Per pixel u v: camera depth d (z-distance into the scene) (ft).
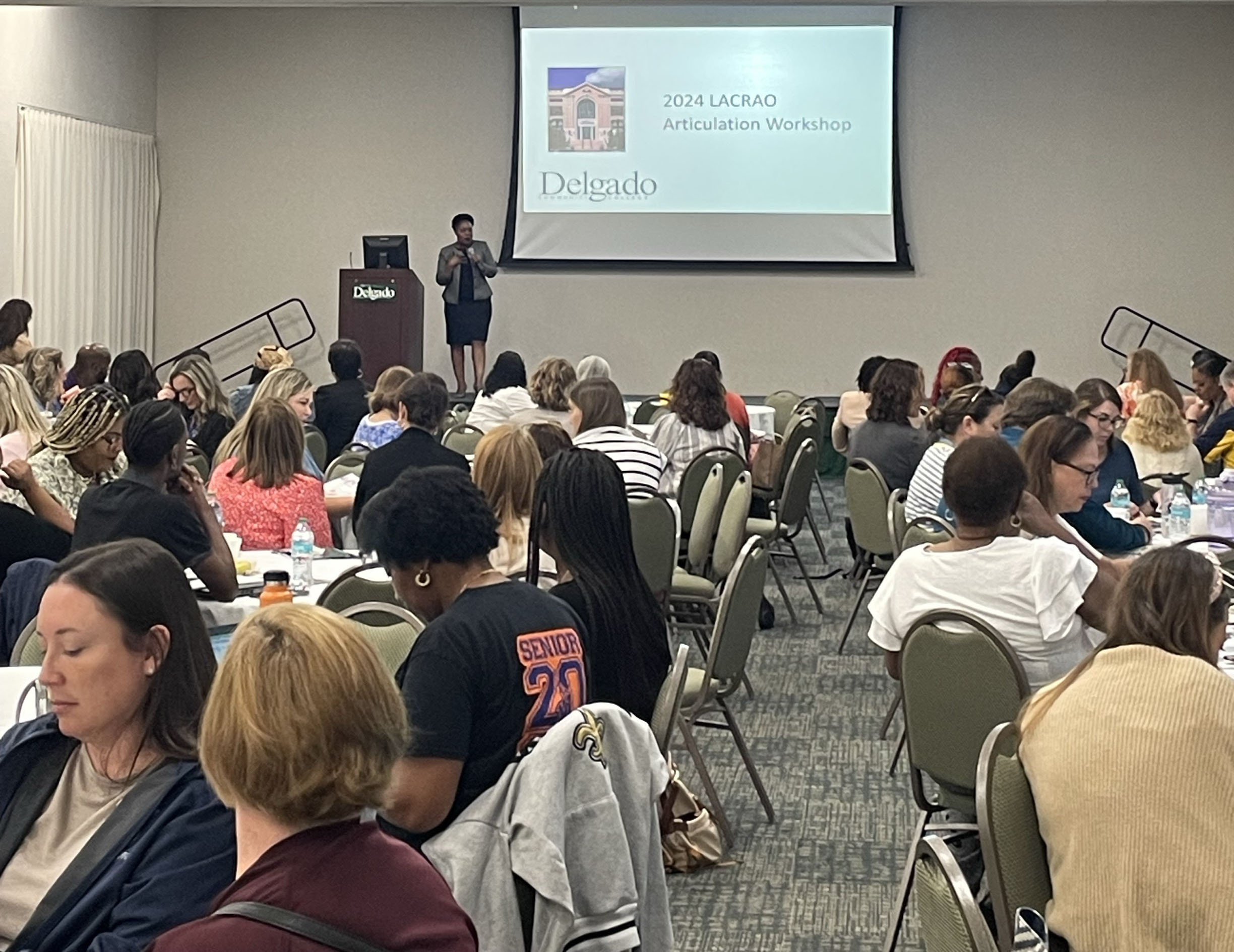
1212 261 42.86
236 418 30.07
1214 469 26.03
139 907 6.04
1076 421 14.40
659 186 43.78
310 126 44.68
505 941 7.57
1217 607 7.98
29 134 37.04
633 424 30.07
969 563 11.28
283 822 4.70
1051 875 7.72
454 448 26.07
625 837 7.64
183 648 6.42
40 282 37.88
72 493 15.79
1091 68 42.83
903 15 43.16
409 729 5.03
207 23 44.65
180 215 45.01
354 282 40.22
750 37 43.14
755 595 14.39
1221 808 7.30
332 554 16.39
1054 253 43.32
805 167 43.39
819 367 43.91
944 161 43.42
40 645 10.45
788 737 18.12
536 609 8.31
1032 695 8.21
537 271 44.27
